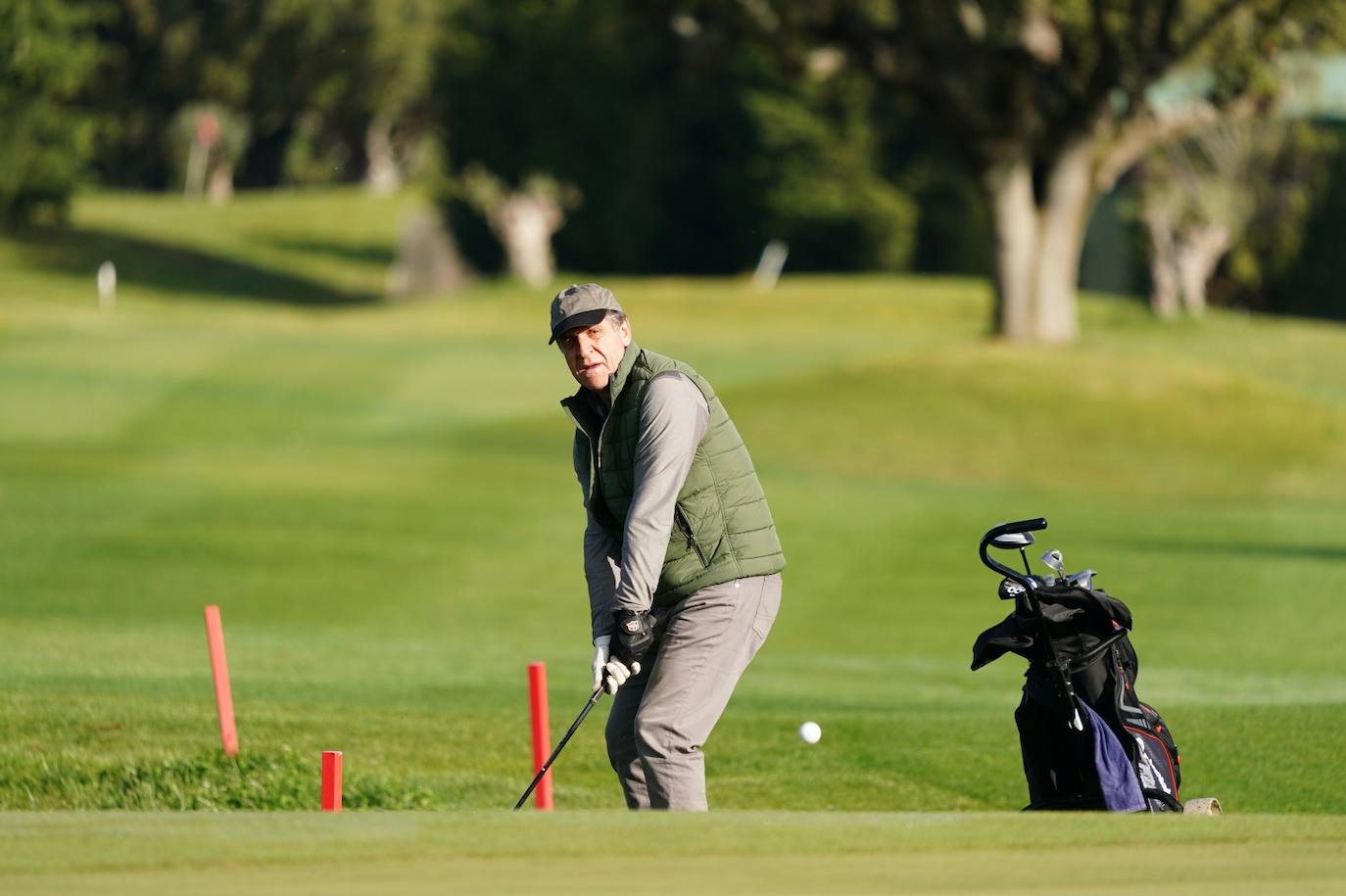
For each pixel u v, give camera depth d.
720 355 168.50
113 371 148.12
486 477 107.94
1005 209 133.50
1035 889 12.75
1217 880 13.15
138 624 58.38
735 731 33.84
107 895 12.04
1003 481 112.88
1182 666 53.06
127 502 93.00
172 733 31.88
